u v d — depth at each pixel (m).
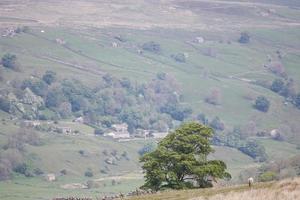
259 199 73.38
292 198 72.50
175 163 108.38
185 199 84.12
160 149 109.62
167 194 91.12
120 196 102.56
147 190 108.06
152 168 108.44
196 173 106.81
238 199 74.44
